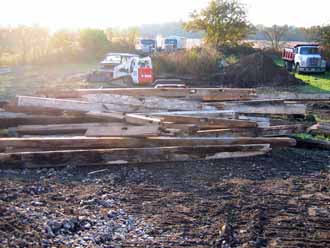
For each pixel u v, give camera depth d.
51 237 5.28
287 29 53.50
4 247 4.77
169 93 12.55
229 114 10.52
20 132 9.41
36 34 43.53
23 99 10.16
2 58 39.59
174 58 31.45
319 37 39.84
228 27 44.44
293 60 34.88
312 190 7.49
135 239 5.47
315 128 11.02
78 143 8.23
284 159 9.06
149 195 6.93
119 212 6.22
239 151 8.84
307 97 14.45
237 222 6.08
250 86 26.95
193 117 9.80
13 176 7.45
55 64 40.59
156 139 8.52
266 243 5.54
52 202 6.37
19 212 5.71
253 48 46.88
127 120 9.38
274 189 7.43
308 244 5.57
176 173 7.97
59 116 10.04
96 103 10.44
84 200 6.54
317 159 9.27
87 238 5.38
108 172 7.89
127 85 24.59
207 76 29.55
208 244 5.43
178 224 5.94
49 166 7.94
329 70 35.75
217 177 7.87
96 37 44.25
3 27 43.88
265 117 11.56
